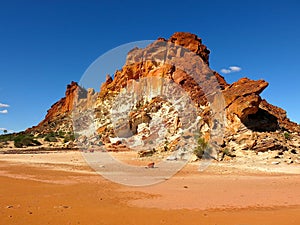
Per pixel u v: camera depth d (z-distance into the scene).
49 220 8.33
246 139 30.55
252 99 32.12
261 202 10.84
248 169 22.84
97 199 11.39
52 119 97.62
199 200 11.21
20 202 10.75
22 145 55.31
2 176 18.52
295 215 8.79
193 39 47.97
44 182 16.08
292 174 20.38
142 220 8.39
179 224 8.00
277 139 30.80
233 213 9.15
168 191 13.34
